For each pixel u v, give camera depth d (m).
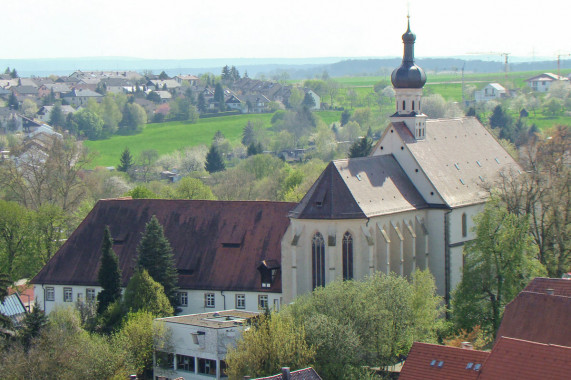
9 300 168.00
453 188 170.00
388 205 157.38
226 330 133.25
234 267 158.88
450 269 166.12
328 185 152.50
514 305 108.31
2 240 194.62
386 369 130.25
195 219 166.62
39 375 118.38
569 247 159.50
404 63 173.38
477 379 93.94
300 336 120.12
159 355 138.12
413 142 171.12
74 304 160.00
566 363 90.31
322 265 151.62
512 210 157.00
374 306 127.75
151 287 149.12
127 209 172.25
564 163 188.38
